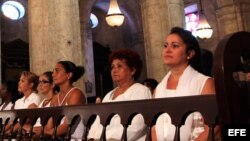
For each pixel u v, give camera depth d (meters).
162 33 9.21
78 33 7.30
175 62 2.56
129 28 19.78
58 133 2.77
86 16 17.25
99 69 19.03
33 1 7.61
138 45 19.06
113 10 12.29
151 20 9.40
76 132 2.89
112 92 3.22
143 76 18.22
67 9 7.16
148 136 1.76
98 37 19.81
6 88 5.64
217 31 17.41
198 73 2.50
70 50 7.00
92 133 2.77
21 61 16.66
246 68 1.46
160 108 1.71
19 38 17.02
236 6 15.09
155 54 9.20
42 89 4.57
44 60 7.31
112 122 2.62
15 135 3.03
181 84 2.45
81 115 2.16
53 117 2.39
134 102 1.84
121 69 3.09
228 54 1.39
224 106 1.36
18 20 17.25
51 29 7.10
